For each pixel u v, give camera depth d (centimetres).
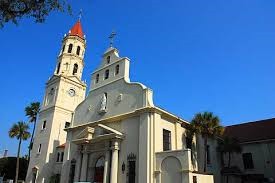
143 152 2180
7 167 5153
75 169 2738
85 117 3056
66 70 4475
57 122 4053
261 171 3216
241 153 3453
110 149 2423
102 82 3045
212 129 2705
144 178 2084
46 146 3847
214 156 3181
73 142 2834
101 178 2505
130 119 2458
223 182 3164
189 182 1900
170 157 2072
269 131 3447
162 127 2420
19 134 4341
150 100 2408
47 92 4466
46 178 3622
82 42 4809
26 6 1243
